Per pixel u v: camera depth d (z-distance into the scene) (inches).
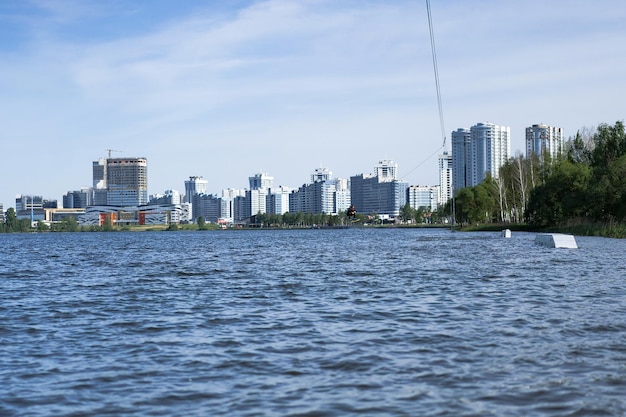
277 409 617.9
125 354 882.8
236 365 801.6
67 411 625.3
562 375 718.5
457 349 868.0
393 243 4842.5
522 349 857.5
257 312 1262.3
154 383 722.8
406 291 1571.1
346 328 1054.4
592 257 2677.2
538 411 595.2
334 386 695.7
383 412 602.9
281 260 3016.7
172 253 4018.2
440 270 2170.3
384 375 737.6
